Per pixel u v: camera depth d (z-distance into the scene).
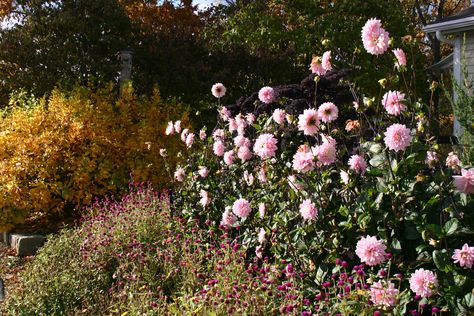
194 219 4.84
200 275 3.77
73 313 3.96
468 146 4.43
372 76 12.42
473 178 2.57
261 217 3.89
